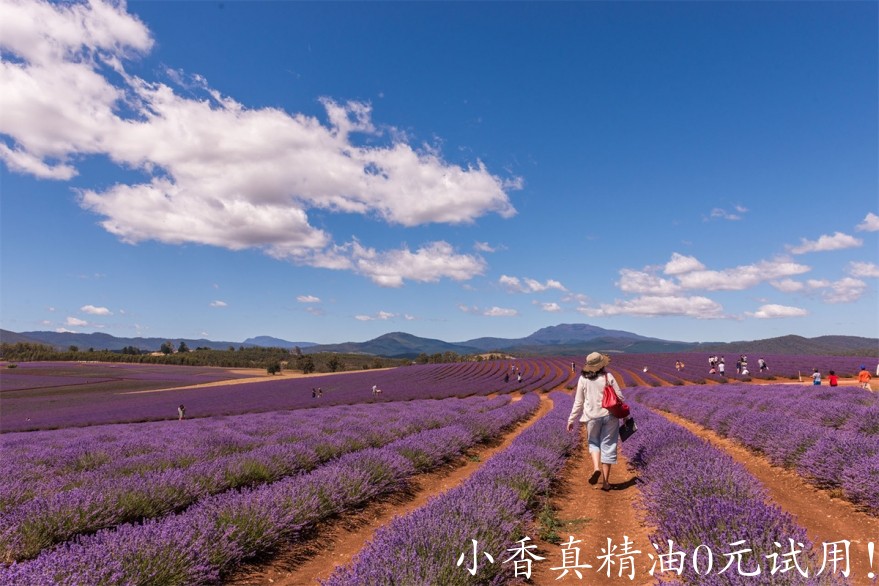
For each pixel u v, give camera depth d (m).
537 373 58.72
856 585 3.27
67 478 7.44
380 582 2.95
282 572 4.50
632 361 69.44
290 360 128.50
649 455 6.92
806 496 5.68
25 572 3.21
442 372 66.25
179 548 3.91
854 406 9.47
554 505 6.12
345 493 6.16
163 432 13.74
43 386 63.47
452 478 8.72
